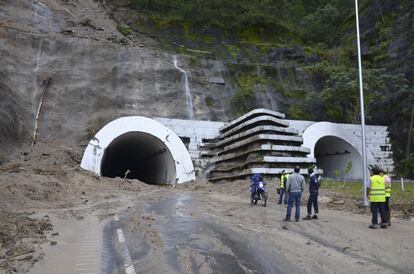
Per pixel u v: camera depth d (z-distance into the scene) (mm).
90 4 51656
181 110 36375
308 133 34250
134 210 14977
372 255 8375
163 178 34219
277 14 61656
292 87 43531
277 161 25875
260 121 28234
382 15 48469
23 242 8891
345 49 50969
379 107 41250
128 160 42094
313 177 13273
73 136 30703
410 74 40312
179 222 12141
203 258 7871
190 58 41844
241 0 60781
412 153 37000
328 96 39188
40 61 34500
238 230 10820
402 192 22969
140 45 45312
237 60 48500
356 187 24531
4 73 31594
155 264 7387
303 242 9445
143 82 36469
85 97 33500
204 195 21703
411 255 8375
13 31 34750
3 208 13445
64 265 7508
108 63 36406
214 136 33250
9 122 28250
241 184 24000
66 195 18828
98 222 12336
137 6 53906
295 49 51062
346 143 36875
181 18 53438
